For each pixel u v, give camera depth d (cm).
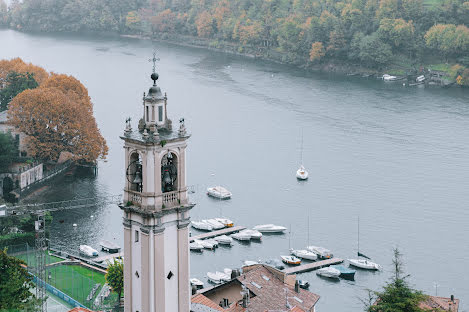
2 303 14288
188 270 11250
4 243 19900
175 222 11038
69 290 18112
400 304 13788
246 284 15488
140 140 10719
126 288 11275
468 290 19962
